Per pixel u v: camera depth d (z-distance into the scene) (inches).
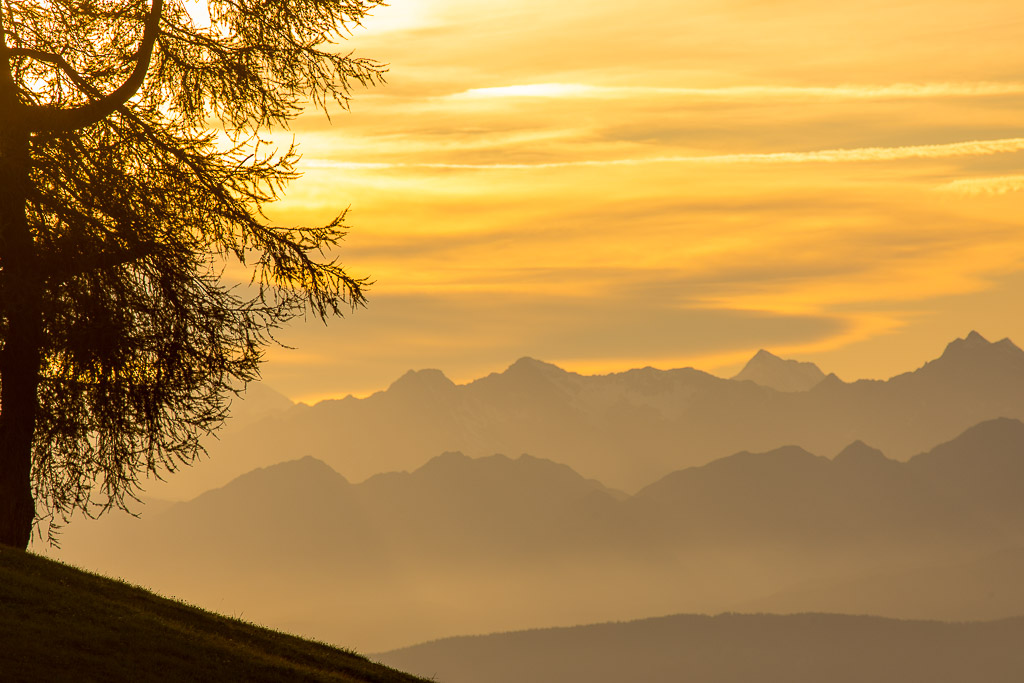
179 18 3676.2
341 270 3631.9
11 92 3444.9
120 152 3575.3
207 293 3523.6
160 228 3494.1
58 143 3469.5
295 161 3599.9
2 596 3368.6
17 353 3540.8
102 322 3353.8
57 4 3565.5
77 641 3235.7
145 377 3513.8
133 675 3127.5
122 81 3634.4
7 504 3671.3
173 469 3629.4
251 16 3671.3
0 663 2910.9
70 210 3400.6
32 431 3673.7
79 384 3526.1
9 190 3358.8
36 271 3403.1
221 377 3560.5
